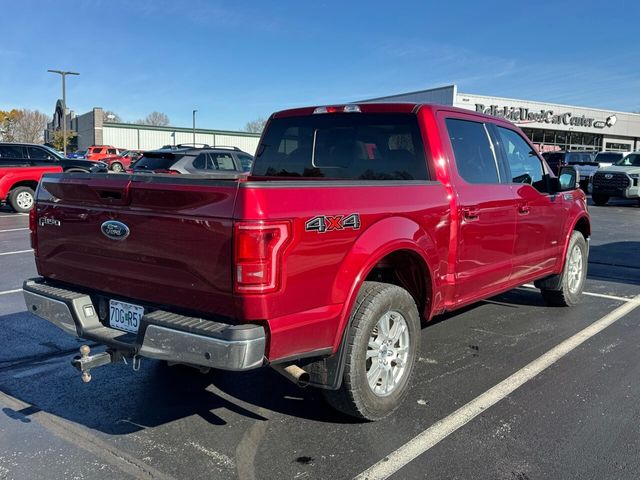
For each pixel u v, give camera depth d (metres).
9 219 14.83
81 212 3.51
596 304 6.66
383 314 3.51
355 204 3.34
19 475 3.03
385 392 3.66
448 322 5.86
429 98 39.72
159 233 3.10
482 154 4.77
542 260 5.66
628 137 51.44
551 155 30.23
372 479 3.01
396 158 4.37
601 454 3.25
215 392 4.16
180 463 3.16
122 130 62.97
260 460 3.20
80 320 3.50
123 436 3.48
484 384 4.25
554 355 4.88
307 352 3.13
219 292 2.90
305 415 3.77
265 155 5.20
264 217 2.80
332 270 3.18
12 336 5.39
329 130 4.77
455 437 3.45
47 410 3.85
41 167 16.42
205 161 13.23
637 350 5.02
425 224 3.87
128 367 4.65
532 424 3.61
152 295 3.24
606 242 11.70
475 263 4.50
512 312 6.27
